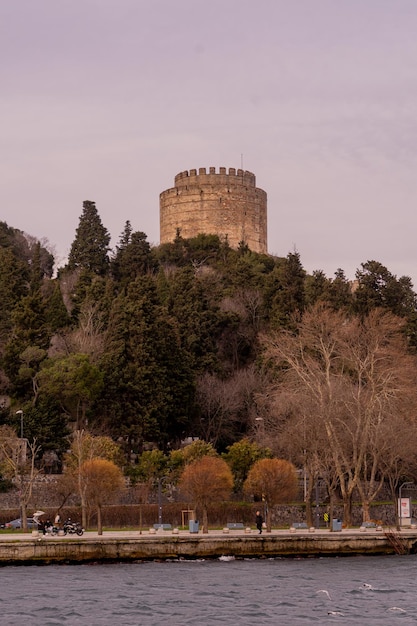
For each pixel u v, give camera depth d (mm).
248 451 133625
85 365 139000
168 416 148500
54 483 128250
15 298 173000
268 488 112562
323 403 116875
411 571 93438
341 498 143125
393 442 122312
